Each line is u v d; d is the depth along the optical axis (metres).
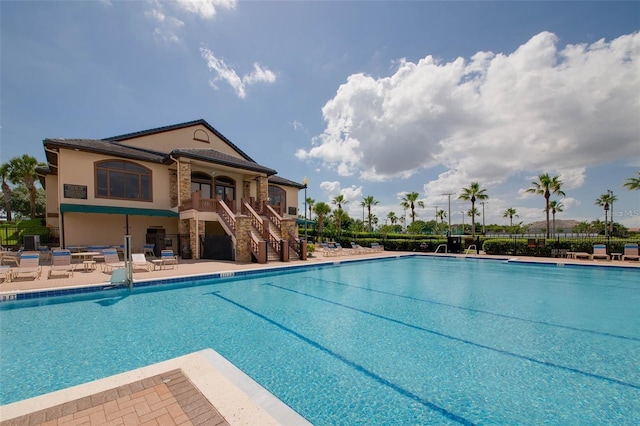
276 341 5.57
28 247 16.17
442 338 5.77
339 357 4.89
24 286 8.95
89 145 16.80
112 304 8.16
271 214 21.14
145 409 2.85
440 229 90.62
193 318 6.97
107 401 2.98
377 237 32.59
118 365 4.52
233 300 8.79
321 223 42.38
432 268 16.86
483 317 7.21
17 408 2.81
